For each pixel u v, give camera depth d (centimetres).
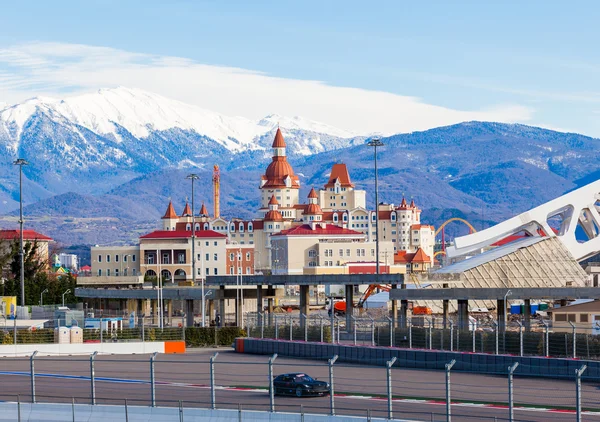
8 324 18488
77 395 10700
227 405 9831
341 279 19962
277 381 10469
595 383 10975
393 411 9081
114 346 15788
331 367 8769
